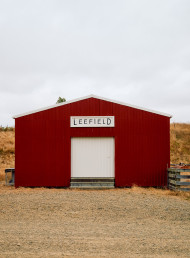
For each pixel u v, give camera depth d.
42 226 9.75
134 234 8.80
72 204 12.84
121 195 14.98
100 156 17.97
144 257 6.86
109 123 17.91
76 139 18.02
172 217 11.07
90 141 18.00
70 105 18.02
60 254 7.04
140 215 11.32
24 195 14.98
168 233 8.95
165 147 17.94
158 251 7.29
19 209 12.09
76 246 7.64
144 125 17.95
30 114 18.00
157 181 17.80
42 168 17.89
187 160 34.56
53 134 17.97
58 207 12.38
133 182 17.80
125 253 7.14
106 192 16.00
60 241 8.05
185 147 39.25
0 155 32.22
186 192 16.05
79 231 9.10
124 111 17.97
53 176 17.86
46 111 18.02
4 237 8.41
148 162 17.88
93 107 17.97
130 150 17.88
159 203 13.21
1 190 16.97
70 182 17.81
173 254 7.09
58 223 10.18
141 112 17.98
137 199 13.98
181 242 8.04
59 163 17.91
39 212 11.69
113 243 7.90
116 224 10.08
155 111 17.95
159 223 10.27
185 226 9.89
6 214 11.40
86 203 13.02
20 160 17.91
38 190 16.86
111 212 11.70
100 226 9.79
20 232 8.95
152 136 17.94
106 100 17.98
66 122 17.98
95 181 17.84
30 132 17.97
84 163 17.97
